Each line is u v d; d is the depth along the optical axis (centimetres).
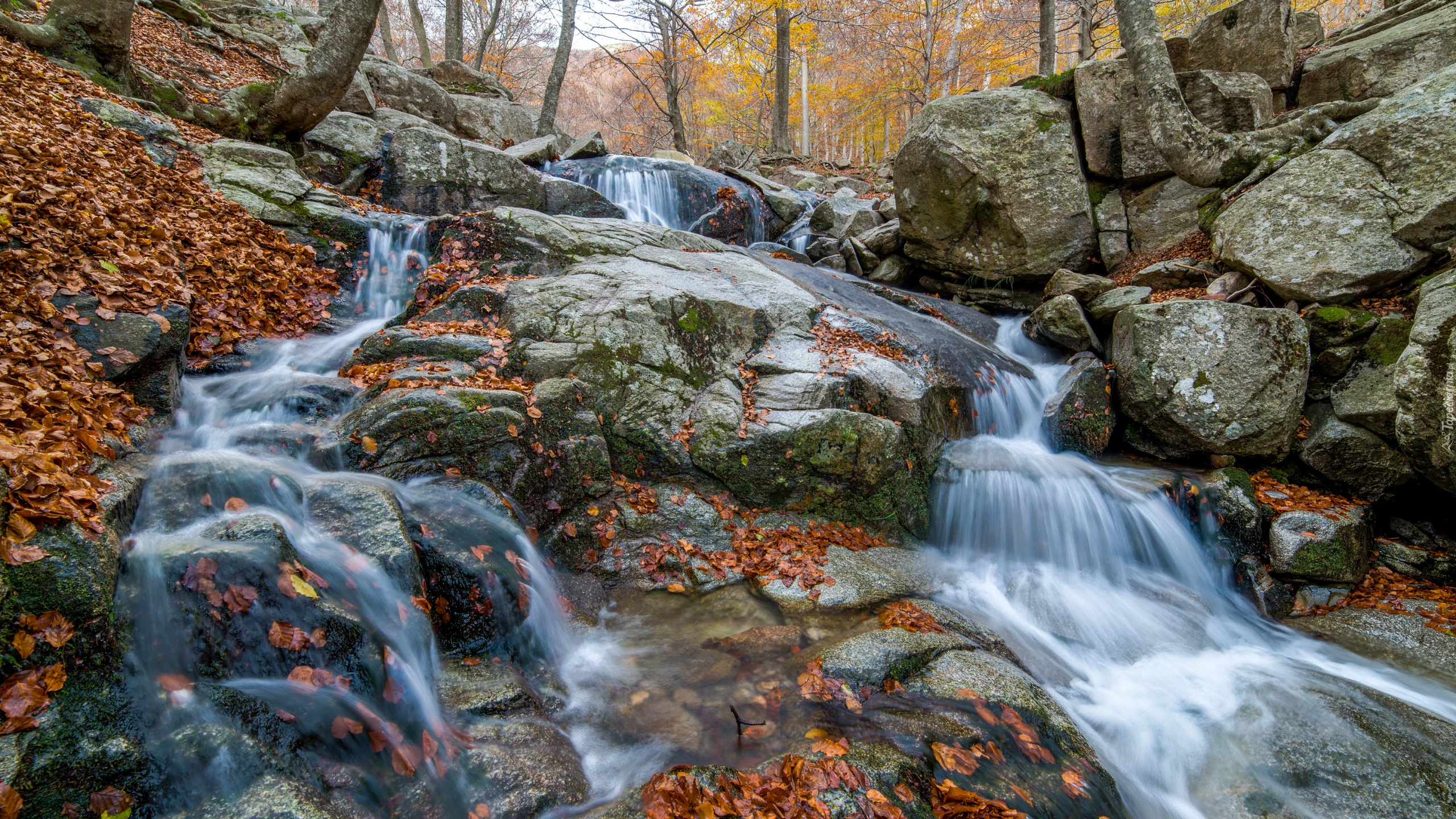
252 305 666
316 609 301
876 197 1566
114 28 870
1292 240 694
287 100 978
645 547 521
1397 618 535
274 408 511
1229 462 673
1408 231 628
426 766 282
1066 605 529
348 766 269
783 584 496
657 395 624
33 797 202
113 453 357
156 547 293
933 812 292
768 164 2150
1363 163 664
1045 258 945
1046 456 679
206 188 779
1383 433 608
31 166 561
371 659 304
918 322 853
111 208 596
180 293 525
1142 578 584
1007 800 303
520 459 490
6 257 446
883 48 2578
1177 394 669
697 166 1463
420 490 439
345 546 354
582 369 607
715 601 481
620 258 830
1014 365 800
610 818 273
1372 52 848
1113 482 624
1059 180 927
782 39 2153
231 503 350
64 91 763
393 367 582
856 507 602
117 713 237
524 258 821
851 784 297
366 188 1070
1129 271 904
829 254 1245
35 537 251
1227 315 657
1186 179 855
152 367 468
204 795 232
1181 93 859
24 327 405
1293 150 761
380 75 1456
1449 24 810
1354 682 462
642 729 350
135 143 761
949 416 690
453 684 346
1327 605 561
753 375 671
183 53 1181
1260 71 905
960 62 2516
